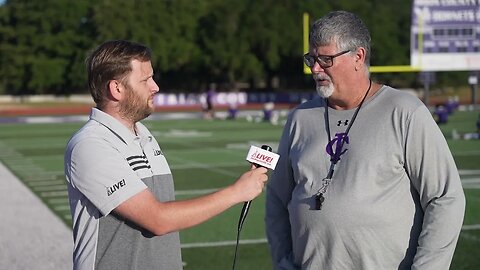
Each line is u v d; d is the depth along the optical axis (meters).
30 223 9.52
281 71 62.41
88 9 61.31
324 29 3.44
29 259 7.58
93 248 3.04
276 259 3.81
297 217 3.53
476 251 7.58
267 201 3.88
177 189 12.56
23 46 61.44
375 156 3.36
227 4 59.19
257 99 51.06
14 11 61.06
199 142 22.48
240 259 7.51
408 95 3.45
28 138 25.94
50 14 60.62
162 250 3.12
